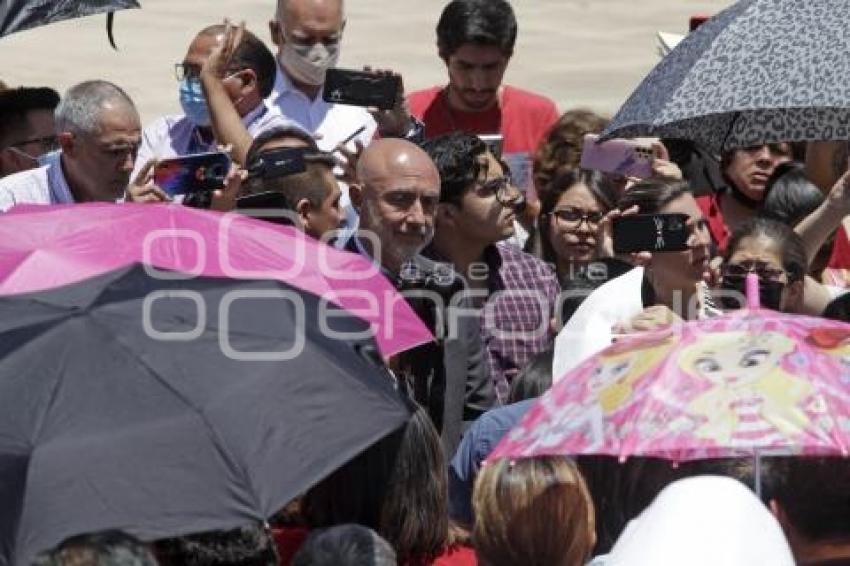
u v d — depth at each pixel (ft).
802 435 40.11
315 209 63.62
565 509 41.63
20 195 69.97
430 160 62.54
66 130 68.85
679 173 74.18
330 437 40.75
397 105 75.82
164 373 40.86
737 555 33.06
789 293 61.41
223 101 74.18
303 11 80.59
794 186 74.33
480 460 53.88
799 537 41.52
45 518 37.70
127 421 39.68
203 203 66.95
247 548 40.96
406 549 46.52
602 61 179.63
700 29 58.54
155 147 80.59
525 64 177.37
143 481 38.63
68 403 39.81
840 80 54.90
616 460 48.70
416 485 46.39
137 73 176.24
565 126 80.74
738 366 41.81
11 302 42.83
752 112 63.52
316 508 47.03
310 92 81.71
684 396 41.24
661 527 33.60
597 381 42.75
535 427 42.47
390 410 41.88
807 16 56.65
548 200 74.43
